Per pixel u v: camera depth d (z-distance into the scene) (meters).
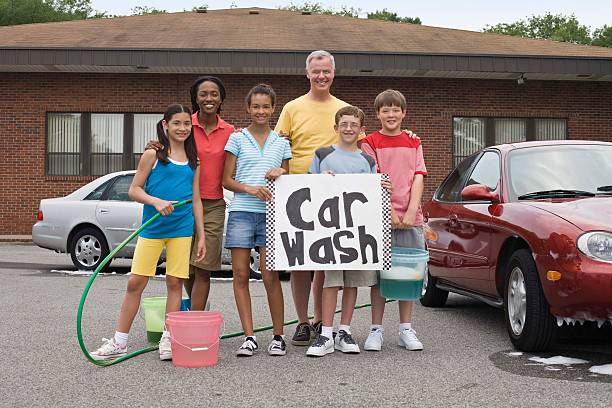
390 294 5.03
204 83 5.15
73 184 17.77
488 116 18.28
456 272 6.28
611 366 4.54
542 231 4.75
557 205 5.02
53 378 4.23
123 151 17.89
